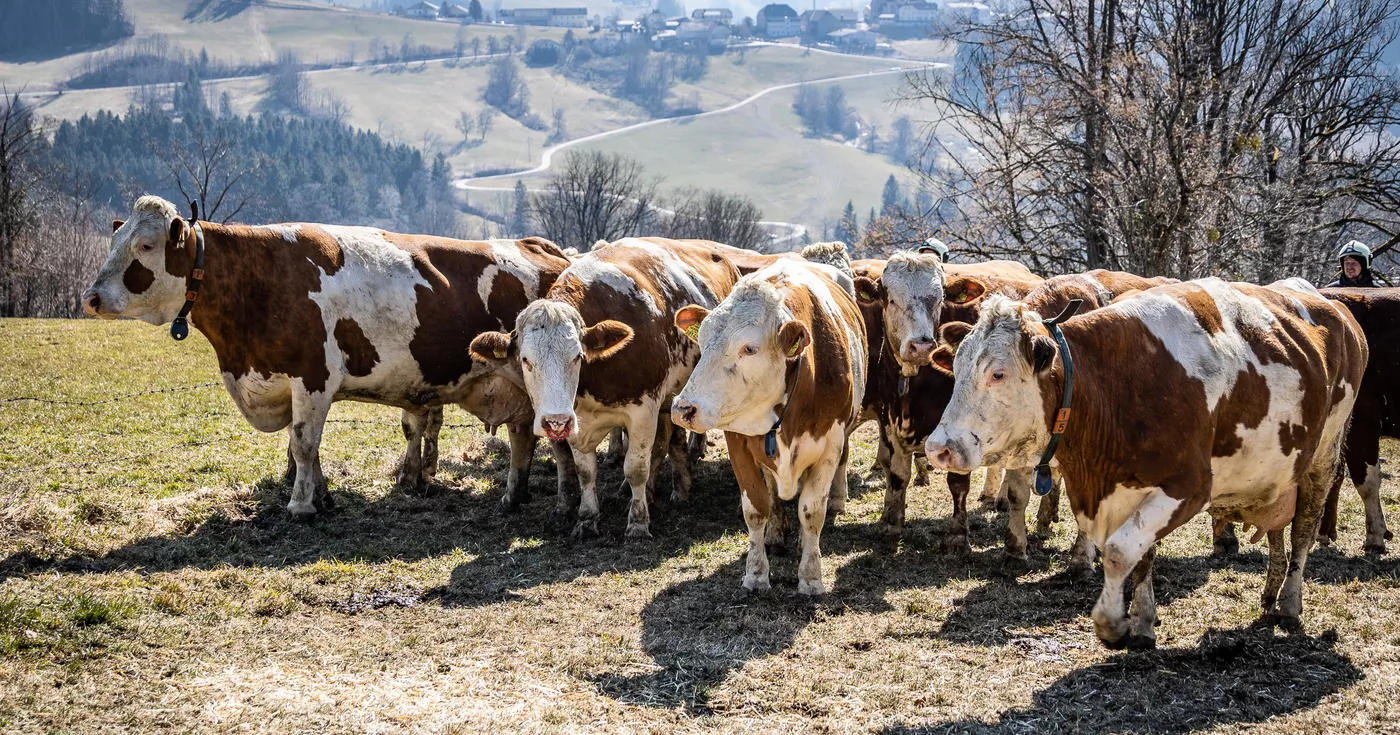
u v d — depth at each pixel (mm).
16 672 6055
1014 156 27844
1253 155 25000
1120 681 6336
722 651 6848
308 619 7324
